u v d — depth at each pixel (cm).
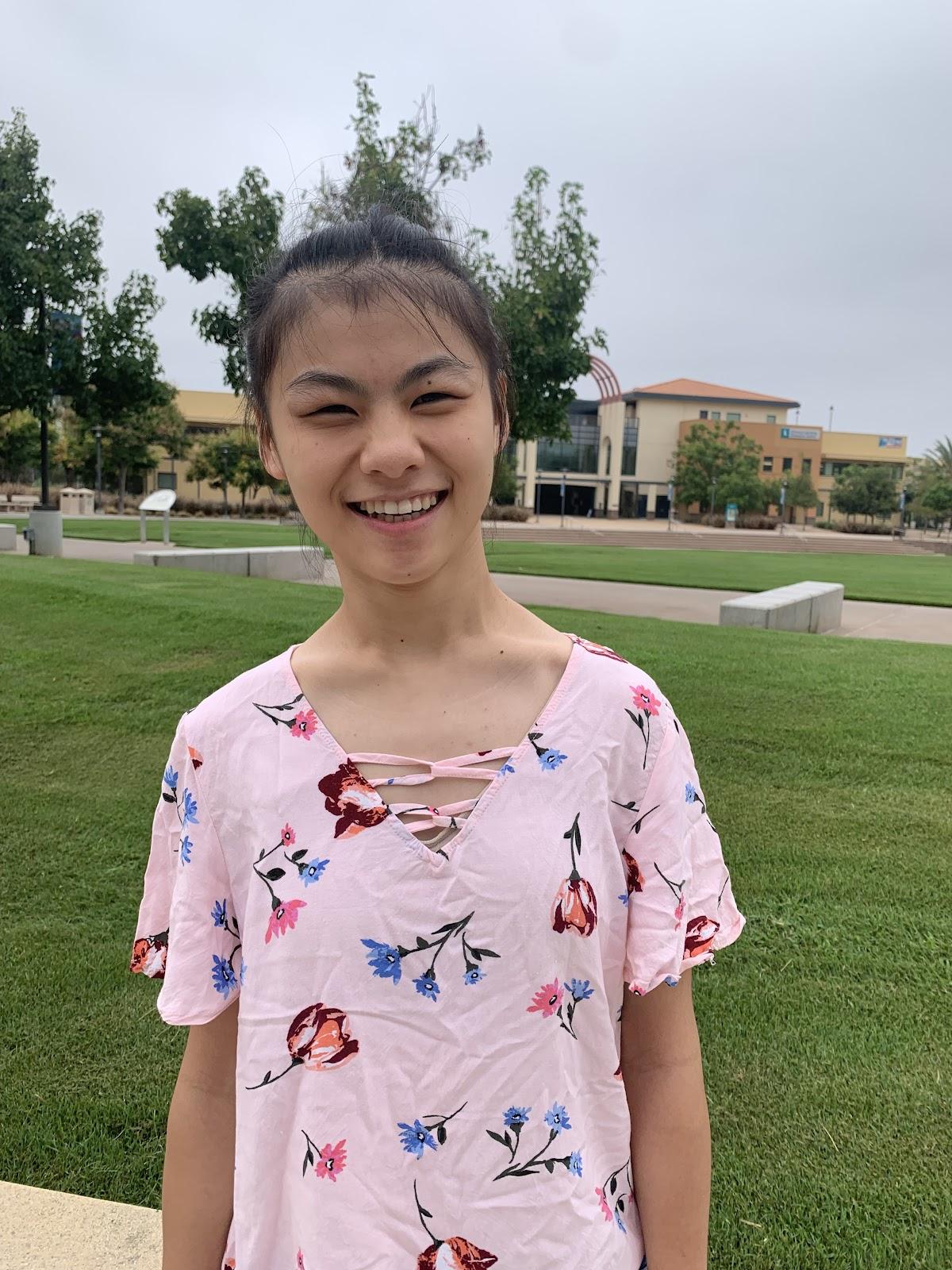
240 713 103
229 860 104
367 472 94
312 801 97
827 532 7044
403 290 93
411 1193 93
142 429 5016
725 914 112
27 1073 260
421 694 101
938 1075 261
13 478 5594
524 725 100
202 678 625
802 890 359
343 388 94
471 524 100
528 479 7100
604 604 1432
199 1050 111
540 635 109
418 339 94
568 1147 96
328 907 94
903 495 7244
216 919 106
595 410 7750
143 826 415
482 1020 92
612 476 7369
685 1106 105
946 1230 210
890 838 402
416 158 1030
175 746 109
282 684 103
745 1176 225
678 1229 105
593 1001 98
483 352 100
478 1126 93
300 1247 98
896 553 4688
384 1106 93
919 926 334
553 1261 94
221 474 5409
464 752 99
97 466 5078
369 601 101
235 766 102
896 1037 276
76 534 2581
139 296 1557
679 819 103
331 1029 94
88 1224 196
